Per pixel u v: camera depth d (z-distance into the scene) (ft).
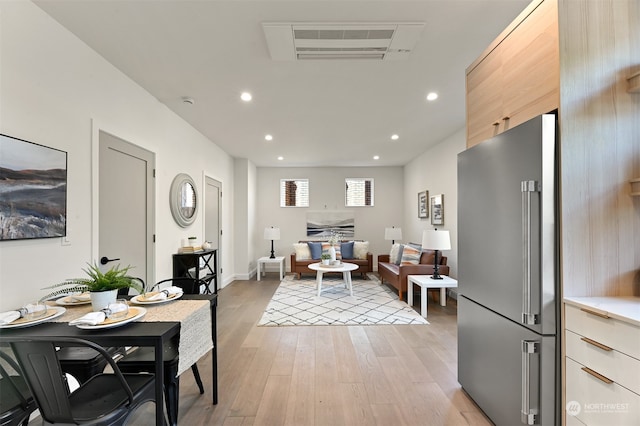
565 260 4.49
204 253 12.98
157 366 4.33
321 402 6.57
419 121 13.14
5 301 5.47
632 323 3.57
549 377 4.62
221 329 11.11
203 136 15.24
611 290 4.53
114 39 7.16
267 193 24.20
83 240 7.27
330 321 11.93
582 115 4.50
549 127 4.51
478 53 7.74
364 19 6.44
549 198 4.54
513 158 5.15
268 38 7.06
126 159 9.15
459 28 6.75
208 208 16.16
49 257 6.36
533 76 4.98
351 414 6.17
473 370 6.50
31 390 3.90
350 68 8.48
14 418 4.19
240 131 14.61
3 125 5.47
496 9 6.15
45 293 6.24
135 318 4.88
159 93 10.21
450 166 15.44
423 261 16.33
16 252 5.67
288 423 5.89
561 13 4.47
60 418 3.98
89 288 5.38
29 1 5.89
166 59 8.05
